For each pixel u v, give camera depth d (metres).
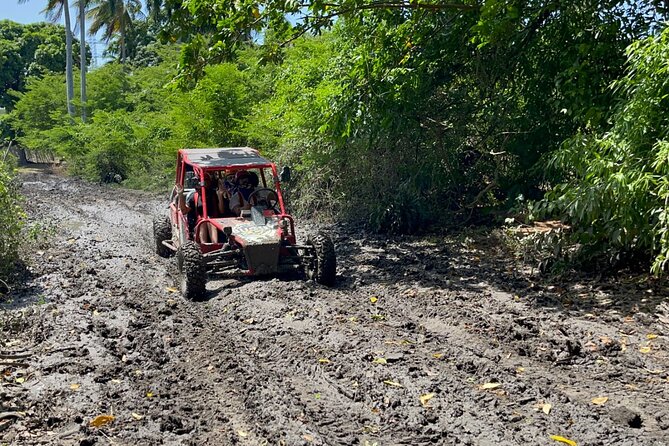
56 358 7.24
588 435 5.37
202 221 10.63
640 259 10.08
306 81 15.55
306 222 15.90
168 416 5.71
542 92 12.55
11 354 7.40
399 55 12.88
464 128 14.08
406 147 14.48
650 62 8.54
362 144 14.43
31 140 39.81
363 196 15.49
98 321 8.50
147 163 29.11
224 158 11.43
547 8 11.75
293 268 10.53
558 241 10.30
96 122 32.41
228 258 10.21
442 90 14.13
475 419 5.67
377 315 8.56
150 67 40.16
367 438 5.39
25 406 6.07
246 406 6.00
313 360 7.03
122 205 21.17
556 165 9.77
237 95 21.34
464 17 12.37
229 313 8.80
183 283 9.71
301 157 16.08
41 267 11.66
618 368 6.78
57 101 43.62
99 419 5.71
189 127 21.86
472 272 10.90
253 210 10.71
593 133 10.19
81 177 32.31
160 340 7.83
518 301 9.27
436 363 6.92
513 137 13.39
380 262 11.77
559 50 12.01
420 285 10.13
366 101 12.51
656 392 6.23
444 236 13.70
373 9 12.73
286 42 11.91
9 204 11.23
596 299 9.12
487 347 7.40
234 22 11.31
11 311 9.05
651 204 8.71
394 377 6.54
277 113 16.53
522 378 6.53
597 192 8.86
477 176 14.70
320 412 5.86
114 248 13.80
